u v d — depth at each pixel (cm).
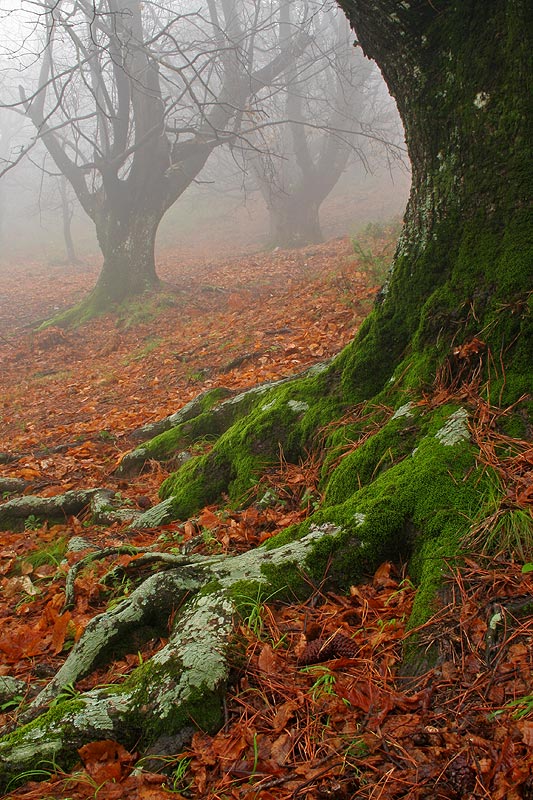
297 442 473
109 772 243
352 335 857
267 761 229
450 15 382
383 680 258
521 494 307
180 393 905
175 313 1617
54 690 305
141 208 1803
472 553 292
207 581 325
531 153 374
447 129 401
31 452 790
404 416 391
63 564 464
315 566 322
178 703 256
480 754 211
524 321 368
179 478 534
